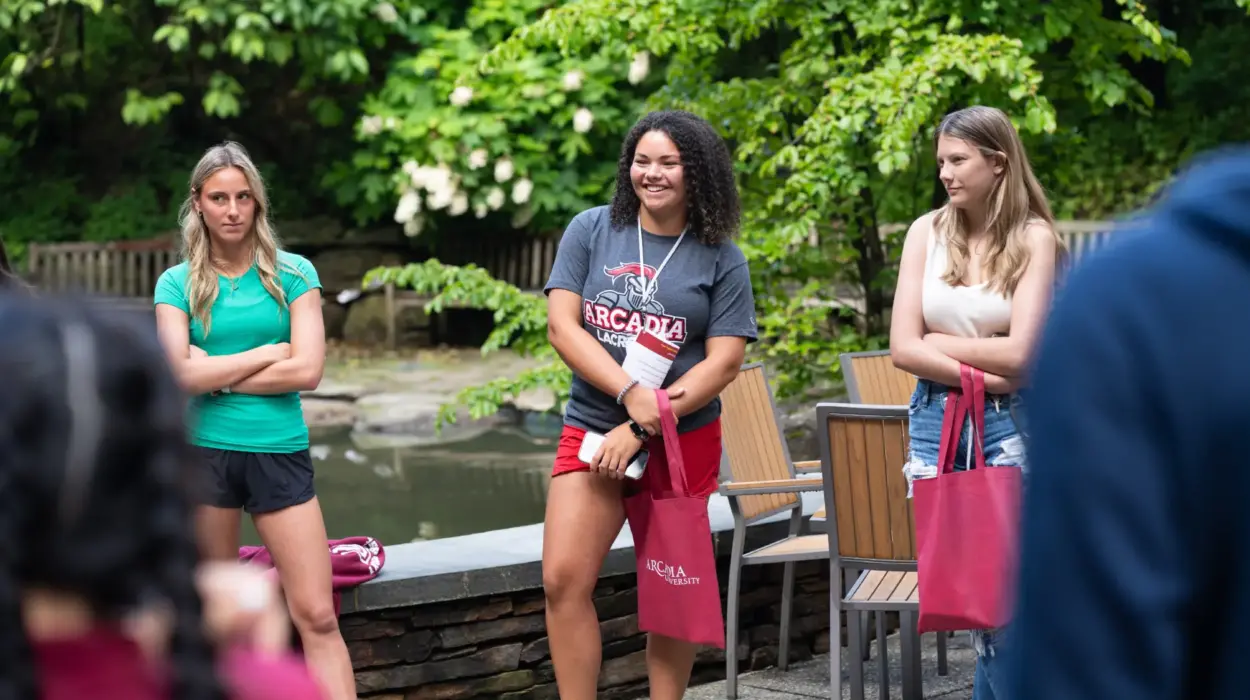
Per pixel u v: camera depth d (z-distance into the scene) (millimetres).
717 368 3549
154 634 961
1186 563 924
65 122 17047
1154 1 14727
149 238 16422
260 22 14359
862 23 6895
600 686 4340
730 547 4559
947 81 6449
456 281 7133
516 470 9398
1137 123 14352
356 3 14523
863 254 7699
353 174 15719
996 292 3273
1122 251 969
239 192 3473
